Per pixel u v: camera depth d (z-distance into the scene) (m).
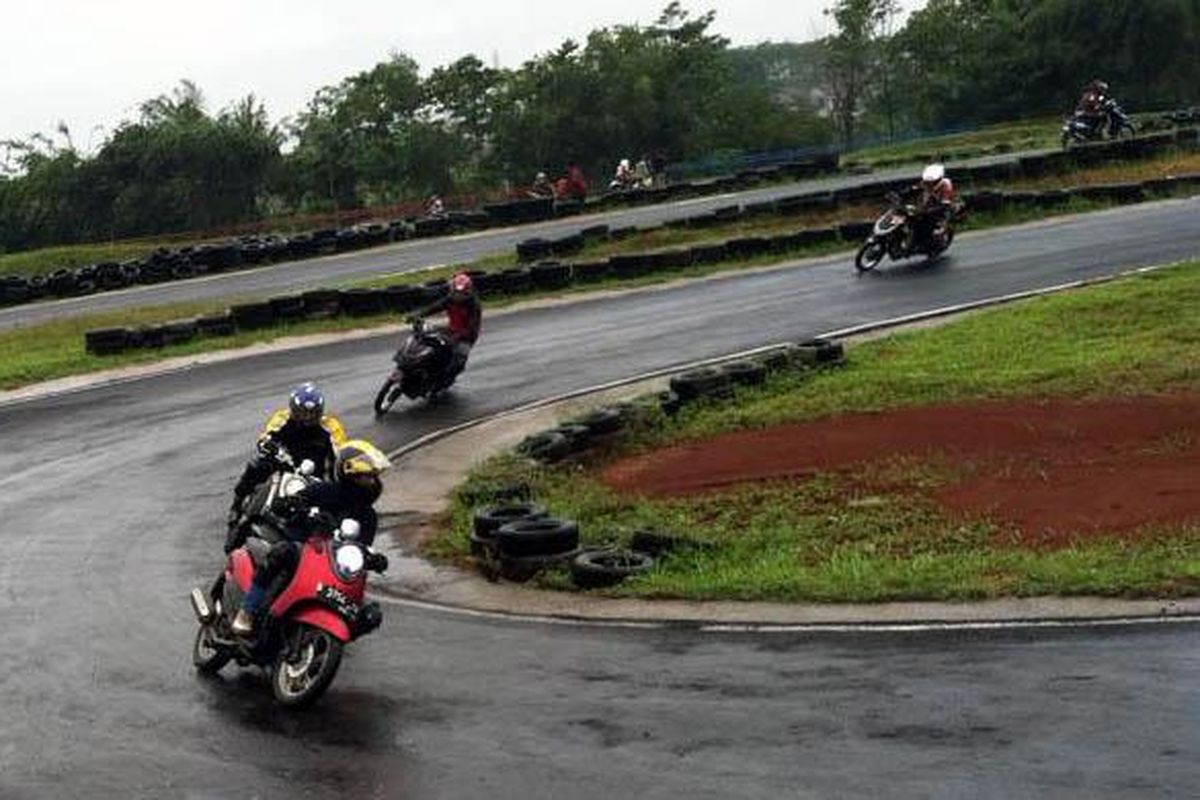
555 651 9.06
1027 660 7.95
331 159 71.50
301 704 8.04
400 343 23.31
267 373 21.31
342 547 8.09
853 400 16.56
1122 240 26.62
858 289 24.28
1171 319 19.06
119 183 68.12
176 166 67.31
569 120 74.75
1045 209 31.67
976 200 31.30
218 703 8.29
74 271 38.12
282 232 58.66
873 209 35.03
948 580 9.64
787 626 9.16
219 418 18.25
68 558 12.10
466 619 10.09
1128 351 17.45
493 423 17.08
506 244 37.88
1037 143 52.19
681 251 28.59
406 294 26.25
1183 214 29.30
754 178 46.81
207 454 16.25
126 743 7.67
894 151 60.41
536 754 7.15
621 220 40.59
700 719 7.47
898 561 10.52
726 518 12.70
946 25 82.62
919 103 83.75
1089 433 14.09
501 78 76.50
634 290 26.91
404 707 8.07
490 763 7.08
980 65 79.25
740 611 9.66
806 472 13.92
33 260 52.06
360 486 8.56
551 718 7.70
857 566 10.31
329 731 7.71
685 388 17.09
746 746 7.00
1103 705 7.12
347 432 17.12
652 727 7.41
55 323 30.44
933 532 11.50
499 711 7.89
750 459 14.66
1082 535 10.82
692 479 14.19
